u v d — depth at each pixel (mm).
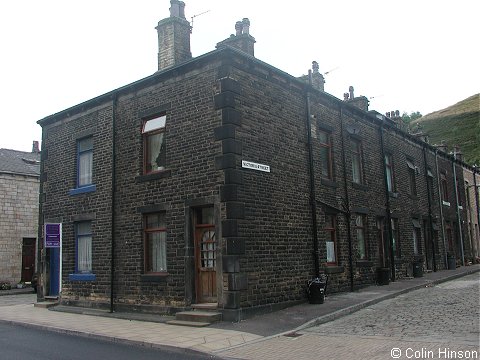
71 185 17125
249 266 12391
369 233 18875
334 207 16344
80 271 16547
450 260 26625
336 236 16641
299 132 15367
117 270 14945
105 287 15234
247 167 12805
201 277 13047
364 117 19828
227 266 12000
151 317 13109
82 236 16719
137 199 14664
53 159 18156
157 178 14109
